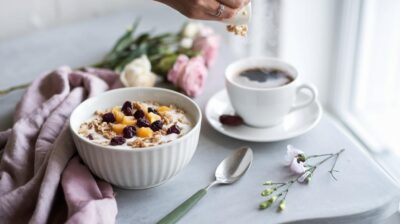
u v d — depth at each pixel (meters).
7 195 0.58
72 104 0.70
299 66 1.11
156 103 0.68
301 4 1.06
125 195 0.61
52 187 0.58
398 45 0.99
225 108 0.76
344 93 1.10
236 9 0.66
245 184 0.62
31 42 1.04
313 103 0.75
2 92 0.84
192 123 0.63
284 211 0.57
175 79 0.79
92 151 0.57
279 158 0.66
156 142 0.58
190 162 0.66
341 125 1.10
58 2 1.22
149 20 1.11
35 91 0.76
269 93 0.67
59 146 0.61
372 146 1.04
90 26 1.10
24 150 0.65
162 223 0.55
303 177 0.61
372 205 0.58
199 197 0.58
